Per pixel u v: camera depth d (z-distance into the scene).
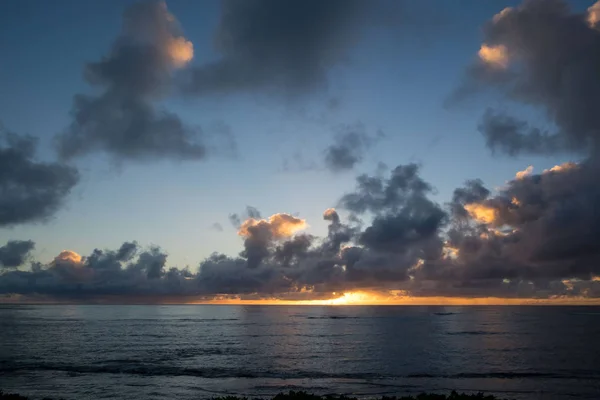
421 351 87.88
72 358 76.88
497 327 168.62
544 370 62.00
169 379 55.06
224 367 66.06
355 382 52.69
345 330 154.00
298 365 68.31
